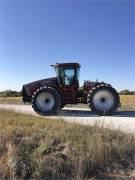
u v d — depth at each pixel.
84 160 4.29
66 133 5.50
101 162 4.42
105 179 4.11
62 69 10.35
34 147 4.84
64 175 4.11
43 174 4.07
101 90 9.84
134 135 5.53
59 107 9.84
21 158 4.24
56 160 4.26
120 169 4.39
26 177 4.02
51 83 10.45
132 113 10.53
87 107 13.34
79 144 4.86
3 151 4.46
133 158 4.66
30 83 10.75
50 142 4.95
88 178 4.13
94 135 5.22
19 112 9.24
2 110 9.72
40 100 9.87
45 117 8.41
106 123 6.87
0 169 3.98
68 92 10.25
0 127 5.88
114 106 9.81
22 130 5.72
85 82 10.37
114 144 4.86
